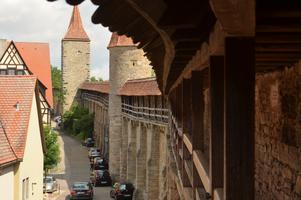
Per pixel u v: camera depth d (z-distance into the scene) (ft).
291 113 20.33
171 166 64.03
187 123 27.66
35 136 69.82
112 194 111.86
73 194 104.88
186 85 26.84
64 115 241.35
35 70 194.59
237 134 10.07
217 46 11.02
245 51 10.00
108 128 157.89
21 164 59.82
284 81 21.31
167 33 11.16
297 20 10.94
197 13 9.32
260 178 27.50
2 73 138.72
